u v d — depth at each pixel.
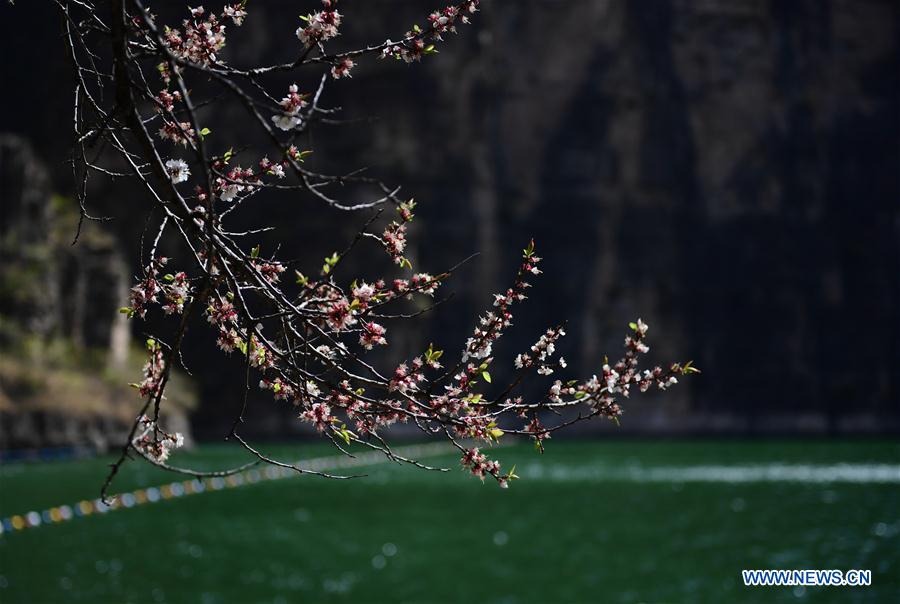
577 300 104.50
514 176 104.06
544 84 105.75
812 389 109.75
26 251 64.38
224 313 5.78
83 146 5.49
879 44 114.69
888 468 64.44
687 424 105.94
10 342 61.25
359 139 94.50
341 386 5.71
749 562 29.30
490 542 32.88
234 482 51.09
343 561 28.67
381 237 5.64
